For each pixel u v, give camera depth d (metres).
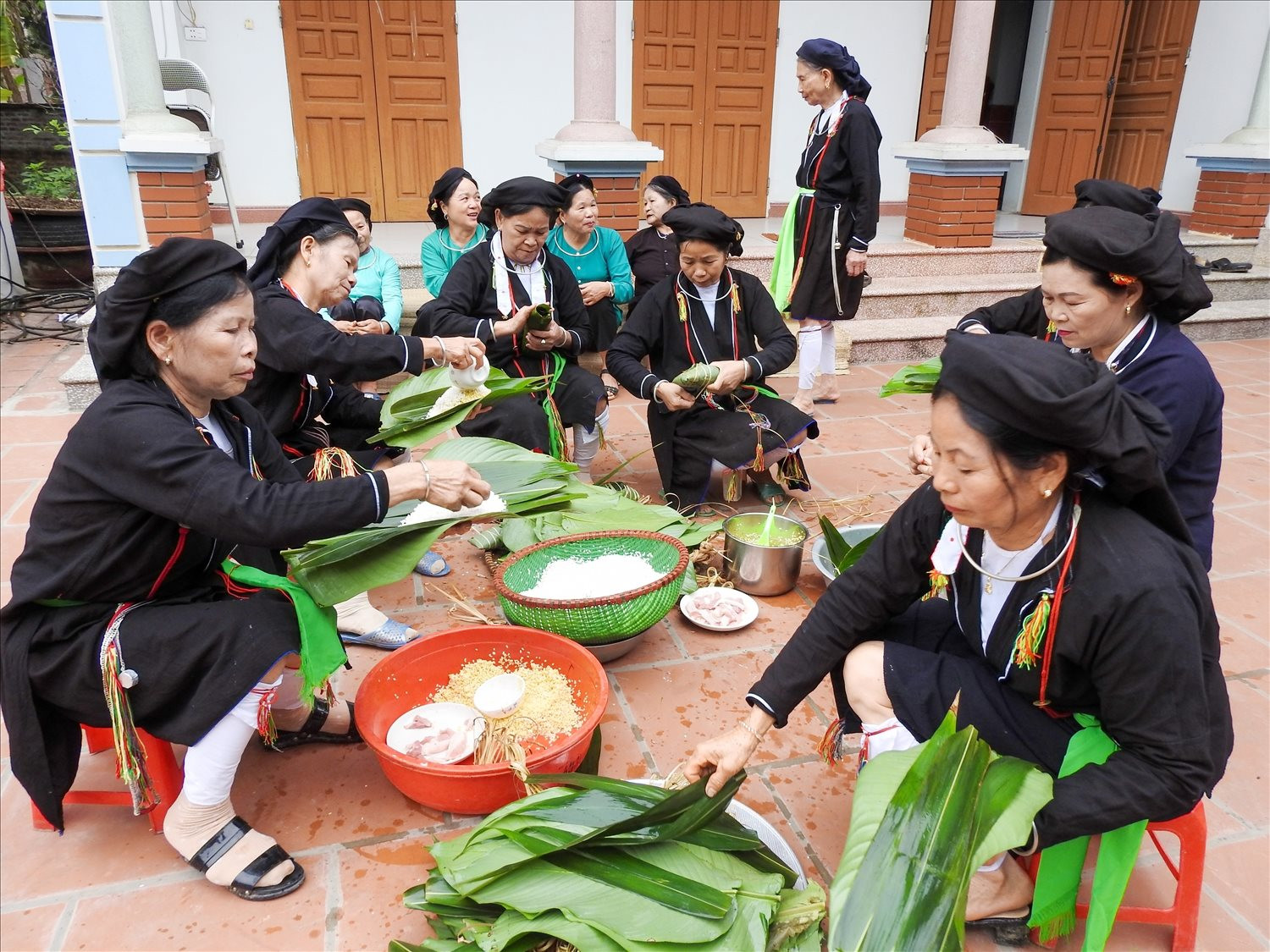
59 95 7.95
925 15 8.84
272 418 2.78
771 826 1.98
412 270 6.37
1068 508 1.58
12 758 1.95
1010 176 9.71
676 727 2.52
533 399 3.71
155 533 1.89
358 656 2.83
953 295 6.93
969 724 1.77
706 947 1.56
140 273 1.74
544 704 2.31
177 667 1.86
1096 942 1.69
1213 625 1.60
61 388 5.31
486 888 1.69
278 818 2.18
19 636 1.89
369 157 7.95
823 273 4.96
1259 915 1.95
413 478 1.93
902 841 1.43
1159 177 9.17
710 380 3.48
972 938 1.90
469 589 3.24
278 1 7.36
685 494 3.85
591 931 1.58
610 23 6.09
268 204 7.86
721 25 8.27
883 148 9.27
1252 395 5.82
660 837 1.72
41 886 1.99
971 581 1.74
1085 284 2.06
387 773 2.14
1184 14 8.64
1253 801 2.28
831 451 4.63
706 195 8.77
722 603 3.05
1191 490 2.15
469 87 7.98
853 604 1.85
